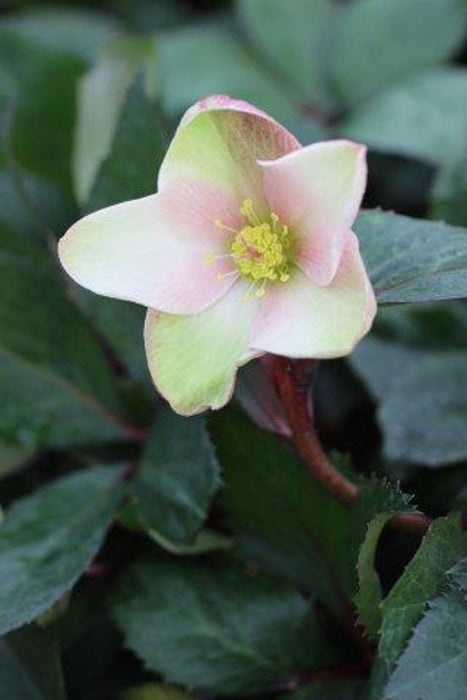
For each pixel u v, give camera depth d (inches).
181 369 17.9
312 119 25.7
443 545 17.7
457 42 26.3
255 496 19.6
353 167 16.8
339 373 22.7
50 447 21.4
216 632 19.4
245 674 19.2
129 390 21.5
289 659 19.3
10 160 23.3
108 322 21.4
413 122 24.7
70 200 24.8
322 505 19.3
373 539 17.6
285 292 17.8
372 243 18.7
